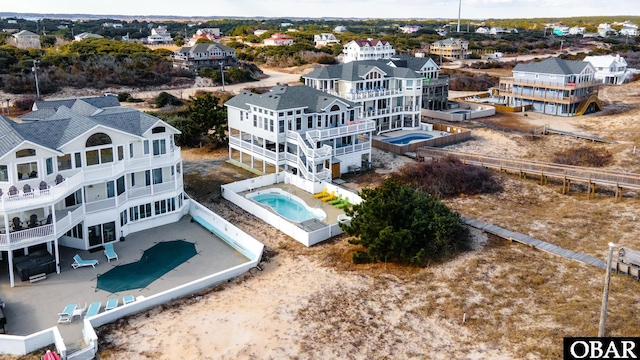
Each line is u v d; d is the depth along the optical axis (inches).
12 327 1077.8
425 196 1587.1
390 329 1101.1
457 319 1136.2
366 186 2010.3
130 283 1273.4
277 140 2010.3
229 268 1362.0
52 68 4126.5
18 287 1237.1
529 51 7647.6
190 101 3695.9
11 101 3501.5
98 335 1064.2
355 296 1229.7
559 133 2802.7
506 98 3661.4
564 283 1289.4
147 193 1569.9
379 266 1381.6
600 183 1907.0
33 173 1325.0
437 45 7135.8
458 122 3132.4
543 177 2086.6
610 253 967.6
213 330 1086.4
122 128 1518.2
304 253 1469.0
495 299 1215.6
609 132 2832.2
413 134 2790.4
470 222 1674.5
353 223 1451.8
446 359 1005.2
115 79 4296.3
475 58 7012.8
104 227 1472.7
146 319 1127.0
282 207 1807.3
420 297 1227.2
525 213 1798.7
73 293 1219.2
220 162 2311.8
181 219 1685.5
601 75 4648.1
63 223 1312.7
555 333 1069.8
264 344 1040.8
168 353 1010.7
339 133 2089.1
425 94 3356.3
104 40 6146.7
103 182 1449.3
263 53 6535.4
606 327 1079.0
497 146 2625.5
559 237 1584.6
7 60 4104.3
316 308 1175.6
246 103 2153.1
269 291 1251.2
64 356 966.4
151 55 5147.6
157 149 1592.0
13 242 1214.9
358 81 2625.5
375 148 2508.6
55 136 1412.4
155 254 1428.4
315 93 2214.6
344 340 1060.5
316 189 1913.1
